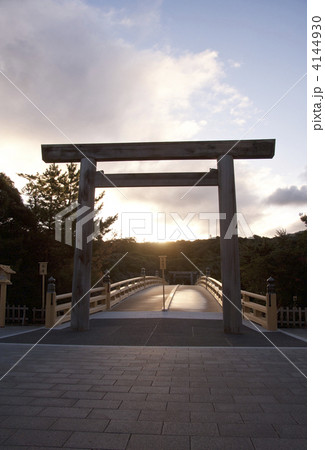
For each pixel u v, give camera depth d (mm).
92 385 4527
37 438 3104
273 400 4012
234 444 3006
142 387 4453
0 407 3803
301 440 3076
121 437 3123
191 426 3344
